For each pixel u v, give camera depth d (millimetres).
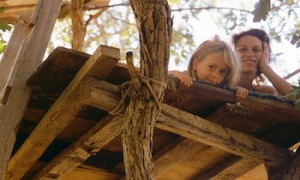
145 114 3059
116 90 3279
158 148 4090
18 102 3613
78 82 3258
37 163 4203
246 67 4812
